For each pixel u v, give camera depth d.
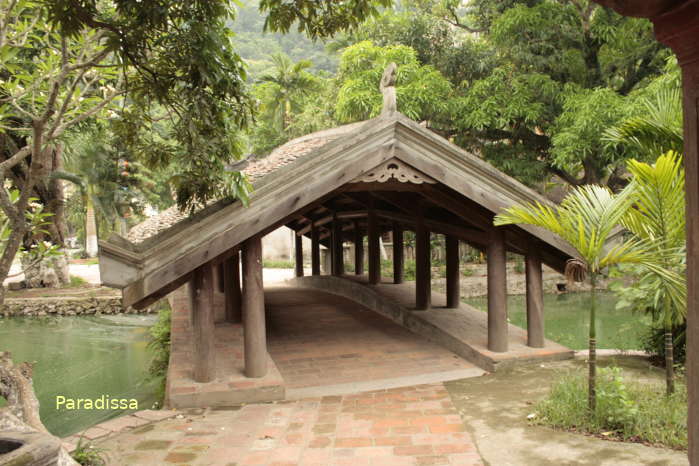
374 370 7.18
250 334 6.16
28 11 5.91
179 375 6.32
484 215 7.10
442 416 5.09
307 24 4.77
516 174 15.12
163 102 4.63
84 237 35.28
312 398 5.93
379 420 5.05
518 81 14.41
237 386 5.85
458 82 16.22
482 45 16.59
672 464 3.68
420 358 7.71
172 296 13.81
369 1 4.66
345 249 20.98
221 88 4.43
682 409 4.45
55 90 4.30
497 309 7.11
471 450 4.22
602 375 5.07
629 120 5.05
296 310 11.73
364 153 6.25
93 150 23.59
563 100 13.80
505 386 6.02
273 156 8.77
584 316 14.35
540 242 7.32
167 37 4.14
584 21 14.37
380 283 12.27
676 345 6.49
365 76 14.93
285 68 30.14
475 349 7.27
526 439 4.36
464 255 22.39
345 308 11.79
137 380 9.14
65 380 9.47
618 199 4.48
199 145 4.38
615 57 14.79
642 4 2.07
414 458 4.12
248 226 5.80
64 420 7.10
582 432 4.40
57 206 19.56
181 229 5.63
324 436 4.67
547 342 7.68
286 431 4.83
